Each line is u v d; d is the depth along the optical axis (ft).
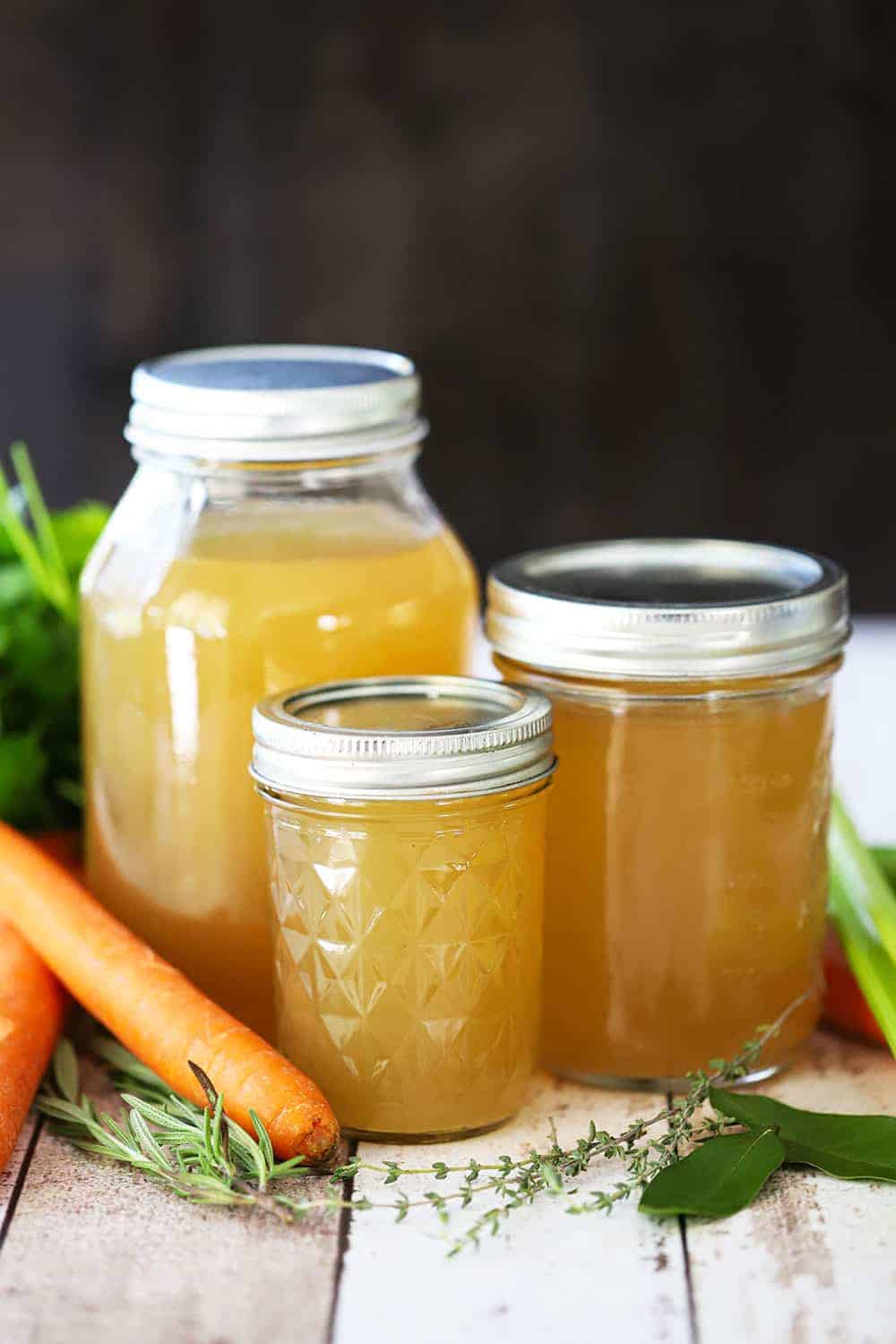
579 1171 2.52
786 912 2.69
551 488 5.22
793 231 5.01
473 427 5.16
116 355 5.08
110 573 2.81
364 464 2.76
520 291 5.05
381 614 2.75
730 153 4.95
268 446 2.71
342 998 2.58
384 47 4.88
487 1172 2.56
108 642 2.79
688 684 2.61
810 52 4.87
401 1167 2.57
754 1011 2.69
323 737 2.52
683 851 2.65
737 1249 2.46
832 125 4.92
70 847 3.08
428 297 5.05
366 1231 2.49
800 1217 2.50
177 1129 2.56
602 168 4.96
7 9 4.83
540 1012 2.73
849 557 5.26
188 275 5.02
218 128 4.93
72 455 5.16
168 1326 2.38
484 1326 2.37
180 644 2.73
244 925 2.77
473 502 5.22
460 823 2.55
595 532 5.25
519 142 4.95
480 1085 2.60
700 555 2.83
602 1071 2.70
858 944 2.76
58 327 5.06
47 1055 2.71
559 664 2.64
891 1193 2.53
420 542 2.81
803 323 5.08
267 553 2.73
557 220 5.00
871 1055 2.78
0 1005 2.69
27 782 3.11
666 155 4.95
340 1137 2.59
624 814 2.65
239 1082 2.57
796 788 2.68
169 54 4.87
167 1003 2.65
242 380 2.78
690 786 2.64
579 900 2.68
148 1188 2.55
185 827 2.77
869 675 4.31
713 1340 2.36
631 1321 2.38
